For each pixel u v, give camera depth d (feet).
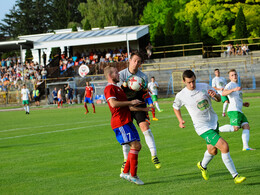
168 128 51.57
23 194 23.45
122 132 24.06
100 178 26.53
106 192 22.66
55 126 66.08
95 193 22.58
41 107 145.59
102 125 62.08
